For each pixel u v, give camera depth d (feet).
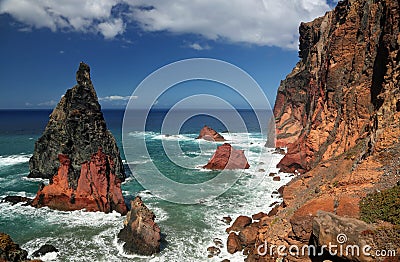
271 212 110.73
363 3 152.56
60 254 91.45
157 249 91.45
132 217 96.63
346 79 153.99
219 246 94.07
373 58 131.95
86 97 149.69
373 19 138.41
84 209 123.85
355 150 107.04
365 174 79.71
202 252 91.76
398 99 94.84
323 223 58.03
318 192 90.38
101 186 124.16
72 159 138.31
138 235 92.27
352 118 132.26
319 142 156.15
